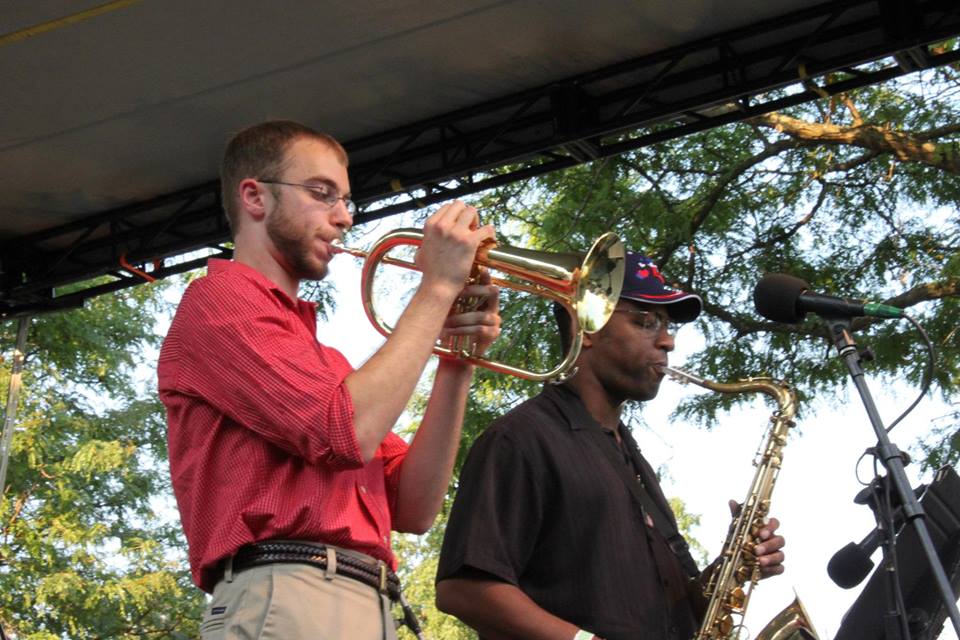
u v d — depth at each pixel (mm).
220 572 3389
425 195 9375
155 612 18078
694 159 12367
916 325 4168
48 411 18359
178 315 3502
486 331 3730
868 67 12078
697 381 4590
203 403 3445
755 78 8234
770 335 11789
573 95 8523
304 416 3260
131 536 18797
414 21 7852
